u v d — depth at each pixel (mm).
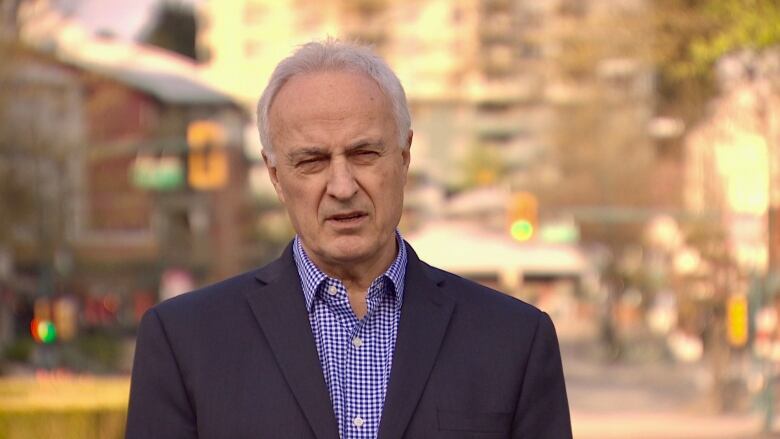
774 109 23125
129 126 47688
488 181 47781
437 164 84750
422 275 3205
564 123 50750
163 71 50281
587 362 35469
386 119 3062
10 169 32156
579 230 48938
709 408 22844
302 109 3039
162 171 36562
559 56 27750
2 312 35688
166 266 48469
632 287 43250
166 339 3148
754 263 21938
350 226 3047
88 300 45562
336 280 3123
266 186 56500
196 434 3111
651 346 35406
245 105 56094
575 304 53812
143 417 3123
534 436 3188
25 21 28531
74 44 38719
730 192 32406
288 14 87125
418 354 3098
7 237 32375
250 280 3213
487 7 82062
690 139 37625
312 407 3025
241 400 3057
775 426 20609
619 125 49125
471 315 3191
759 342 21375
